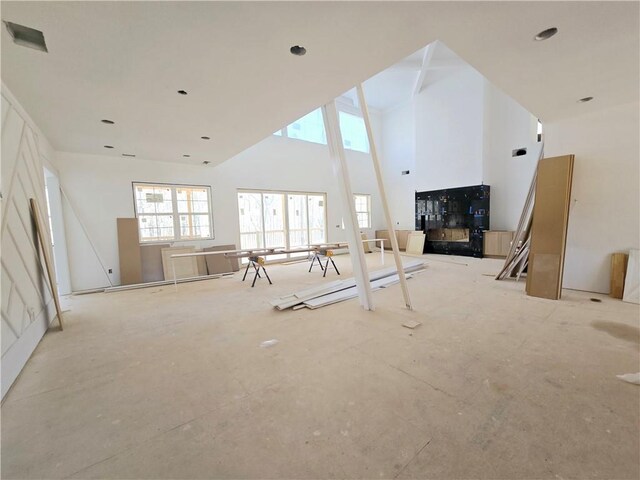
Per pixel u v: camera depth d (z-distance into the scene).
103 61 2.31
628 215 3.52
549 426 1.45
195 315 3.47
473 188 7.65
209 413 1.65
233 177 6.91
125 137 4.26
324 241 8.98
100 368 2.22
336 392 1.81
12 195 2.49
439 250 8.58
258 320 3.22
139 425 1.57
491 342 2.44
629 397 1.66
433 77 8.41
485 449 1.32
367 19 1.93
